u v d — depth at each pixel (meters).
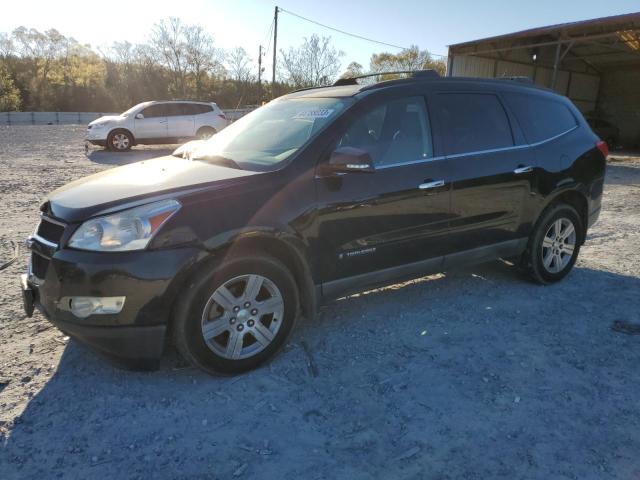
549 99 4.88
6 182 10.09
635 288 4.80
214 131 18.34
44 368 3.27
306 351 3.54
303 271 3.38
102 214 2.89
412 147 3.84
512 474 2.42
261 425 2.77
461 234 4.09
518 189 4.35
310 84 42.62
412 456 2.54
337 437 2.68
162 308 2.89
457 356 3.49
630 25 20.19
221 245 2.99
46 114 41.09
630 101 30.55
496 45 23.53
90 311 2.84
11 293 4.42
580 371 3.33
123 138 17.28
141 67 66.75
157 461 2.49
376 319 4.07
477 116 4.25
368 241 3.60
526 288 4.76
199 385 3.13
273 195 3.19
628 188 11.59
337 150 3.30
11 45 67.31
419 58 52.69
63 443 2.60
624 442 2.65
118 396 3.00
